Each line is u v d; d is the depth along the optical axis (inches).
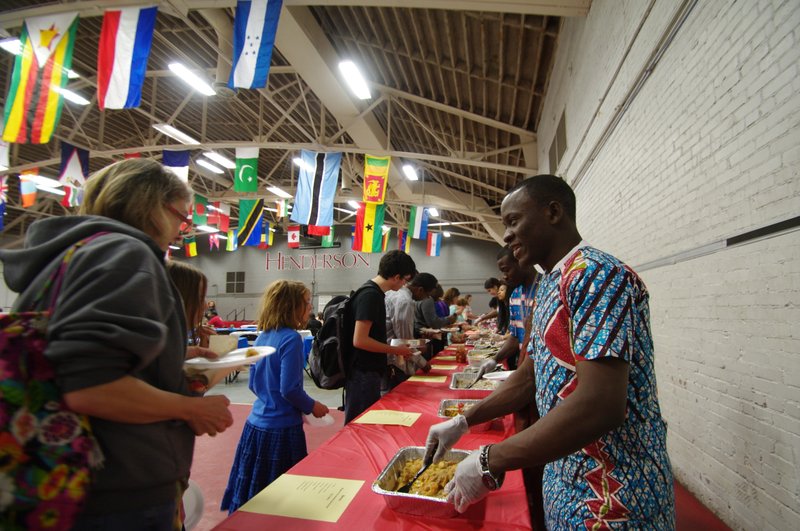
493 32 191.2
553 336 34.7
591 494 32.0
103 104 157.3
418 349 116.6
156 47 262.8
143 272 28.9
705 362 71.9
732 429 64.5
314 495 43.8
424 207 486.0
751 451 59.7
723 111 63.1
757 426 57.9
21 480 23.9
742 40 57.6
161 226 37.1
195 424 31.2
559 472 35.7
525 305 100.3
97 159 439.2
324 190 307.6
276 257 841.5
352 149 318.7
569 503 33.4
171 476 30.5
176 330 32.6
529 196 39.6
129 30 162.1
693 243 74.6
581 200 165.8
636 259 105.3
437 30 200.7
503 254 101.7
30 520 24.0
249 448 76.7
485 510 40.1
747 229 58.1
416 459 50.7
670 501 32.9
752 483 60.1
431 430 47.9
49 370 25.7
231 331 370.9
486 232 700.7
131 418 27.0
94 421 27.5
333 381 93.7
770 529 56.3
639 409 32.3
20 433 24.2
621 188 115.0
